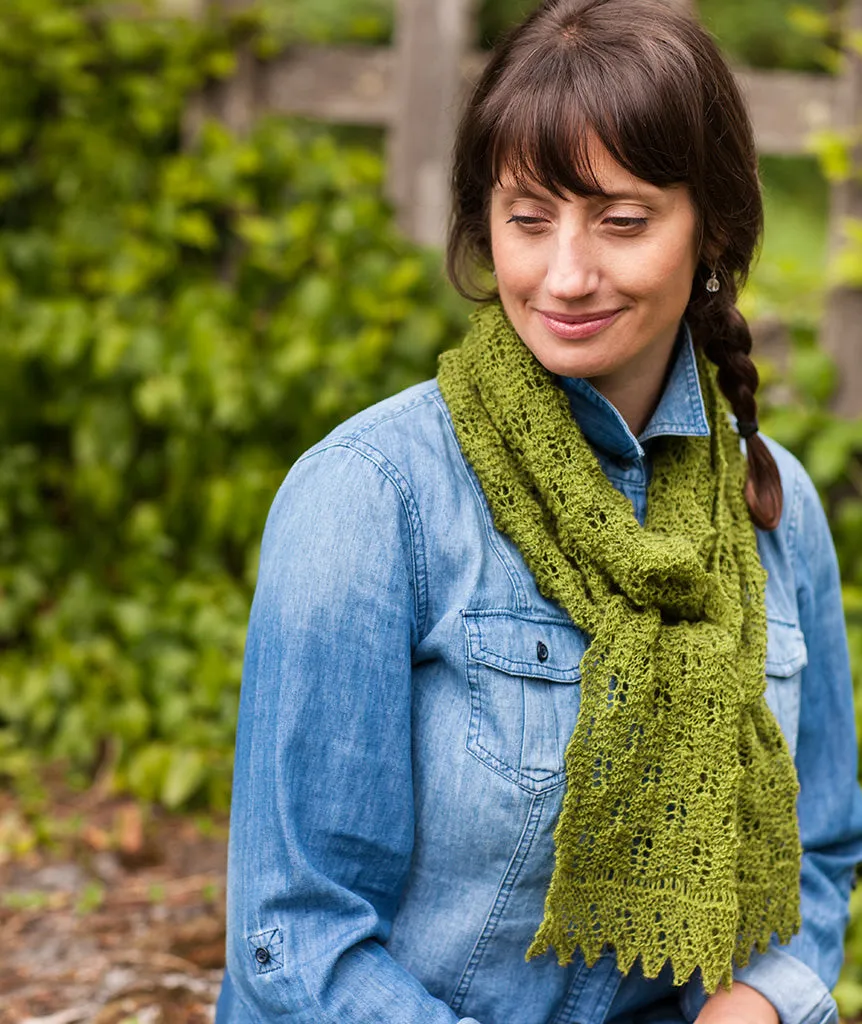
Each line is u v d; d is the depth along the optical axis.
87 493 3.29
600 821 1.17
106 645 3.22
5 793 3.03
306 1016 1.14
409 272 3.17
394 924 1.23
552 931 1.17
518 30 1.21
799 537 1.48
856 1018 2.25
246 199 3.25
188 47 3.23
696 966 1.27
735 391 1.43
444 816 1.19
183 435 3.25
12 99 3.26
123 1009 2.15
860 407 3.02
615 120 1.11
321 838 1.17
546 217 1.18
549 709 1.19
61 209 3.32
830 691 1.51
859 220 3.03
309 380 3.19
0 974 2.31
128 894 2.63
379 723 1.16
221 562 3.31
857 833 1.51
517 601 1.20
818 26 3.08
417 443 1.23
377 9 6.26
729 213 1.22
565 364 1.20
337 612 1.16
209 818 2.97
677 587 1.21
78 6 3.30
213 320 3.20
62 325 3.19
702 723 1.19
